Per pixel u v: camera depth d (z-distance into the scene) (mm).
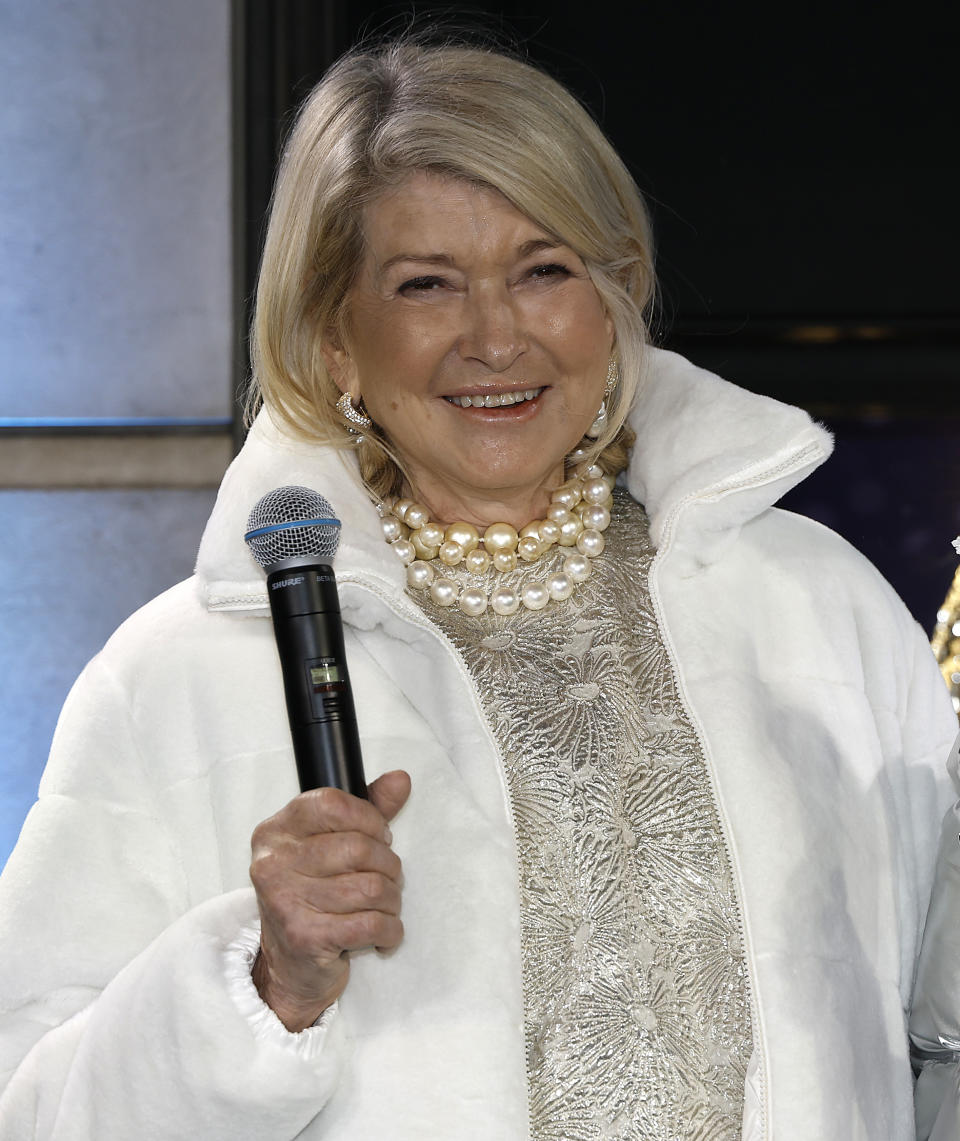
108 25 9000
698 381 5227
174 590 5133
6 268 9070
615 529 5207
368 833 3826
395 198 4664
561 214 4633
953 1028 4633
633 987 4492
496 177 4559
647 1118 4414
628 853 4594
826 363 9773
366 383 4914
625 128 9742
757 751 4691
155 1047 4152
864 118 9688
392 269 4703
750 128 9719
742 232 9750
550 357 4738
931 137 9672
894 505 9914
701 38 9680
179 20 9000
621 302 4988
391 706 4781
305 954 3873
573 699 4770
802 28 9664
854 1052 4539
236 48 8812
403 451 5031
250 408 5344
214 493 8984
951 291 9719
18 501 9016
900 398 9797
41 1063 4434
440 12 8695
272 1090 4102
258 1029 4129
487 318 4637
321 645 3912
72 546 9016
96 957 4590
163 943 4277
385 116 4734
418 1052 4359
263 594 4754
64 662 9047
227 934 4258
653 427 5211
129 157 9031
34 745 9008
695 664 4816
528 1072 4426
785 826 4617
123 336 9086
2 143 9039
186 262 9055
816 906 4594
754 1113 4387
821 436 4965
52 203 9055
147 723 4789
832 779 4840
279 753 4688
